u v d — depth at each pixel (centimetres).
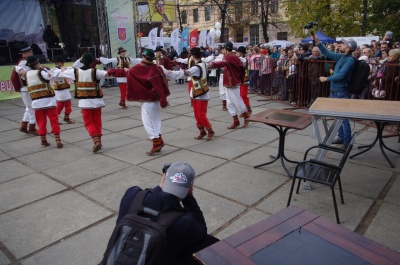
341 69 531
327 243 183
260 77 1141
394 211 364
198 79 611
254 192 420
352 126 707
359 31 2314
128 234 177
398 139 601
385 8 2338
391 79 680
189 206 219
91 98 580
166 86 564
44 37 1484
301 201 392
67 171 513
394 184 429
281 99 1041
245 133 687
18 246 329
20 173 513
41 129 636
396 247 302
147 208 189
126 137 693
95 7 1482
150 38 1844
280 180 453
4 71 1189
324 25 2281
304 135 659
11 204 413
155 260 170
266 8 3050
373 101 450
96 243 329
